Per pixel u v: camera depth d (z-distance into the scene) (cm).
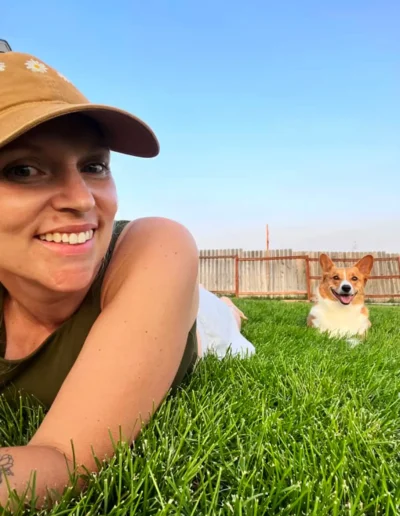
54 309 50
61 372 55
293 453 53
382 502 44
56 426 43
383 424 65
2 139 38
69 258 43
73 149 42
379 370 98
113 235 56
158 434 55
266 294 636
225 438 55
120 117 45
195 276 53
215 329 116
